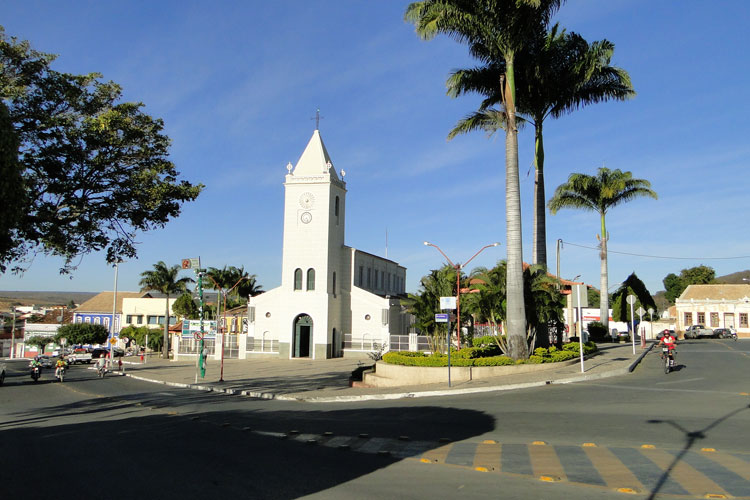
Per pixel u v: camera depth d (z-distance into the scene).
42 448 12.38
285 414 17.91
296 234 52.06
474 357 25.39
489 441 12.01
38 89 15.73
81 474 9.68
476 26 24.92
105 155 16.28
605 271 49.44
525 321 25.08
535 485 8.62
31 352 89.44
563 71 29.88
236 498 8.06
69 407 21.61
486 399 18.39
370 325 53.53
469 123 29.42
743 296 73.62
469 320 33.16
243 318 57.50
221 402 22.62
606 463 9.80
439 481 8.93
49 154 15.34
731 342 51.47
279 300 53.47
